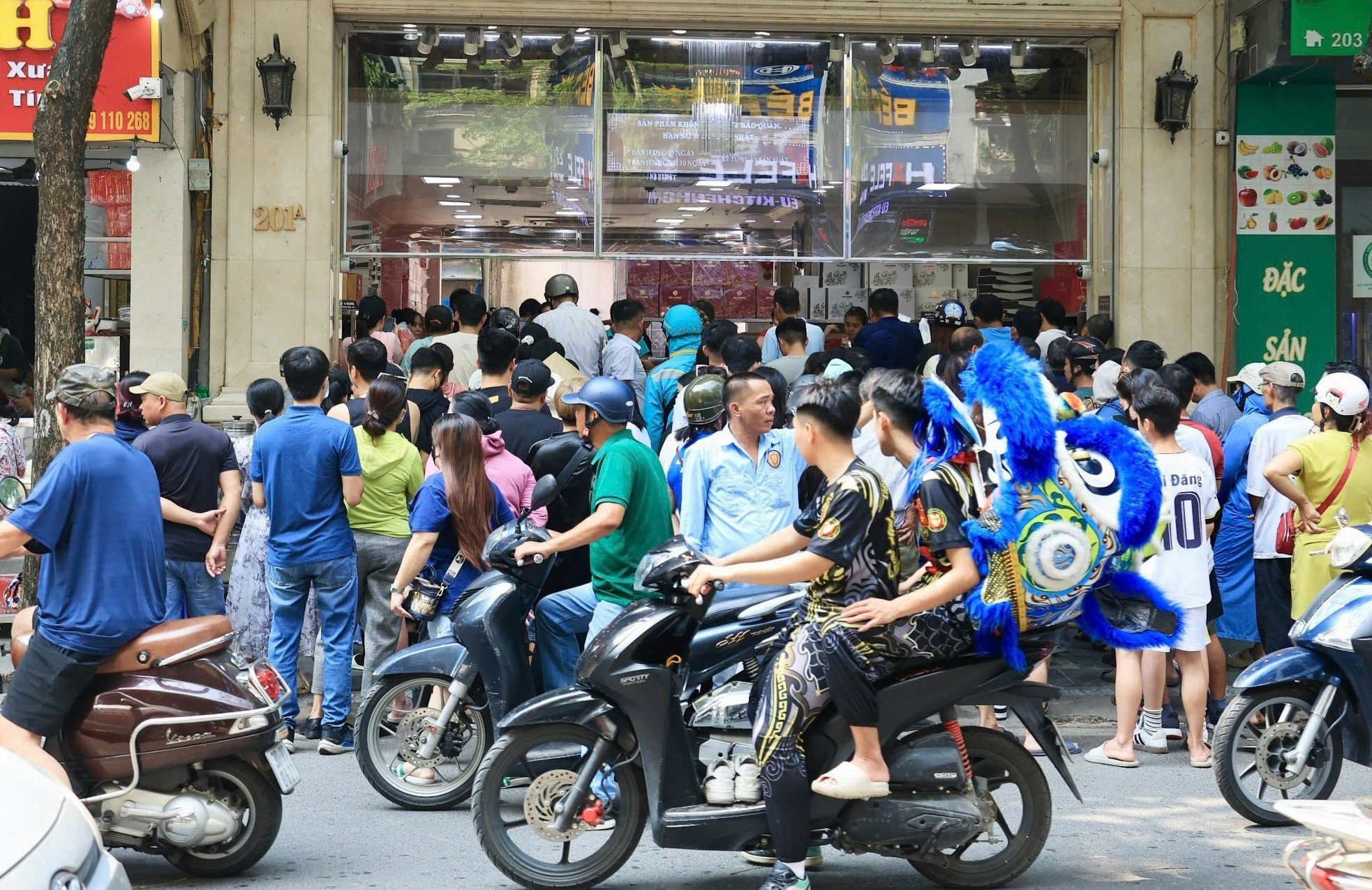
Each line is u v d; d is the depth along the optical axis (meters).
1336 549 6.04
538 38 11.62
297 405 7.29
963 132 11.99
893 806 4.92
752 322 12.56
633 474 6.03
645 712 5.01
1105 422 4.94
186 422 7.42
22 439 10.59
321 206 11.21
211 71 11.17
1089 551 4.77
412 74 11.59
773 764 4.84
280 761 5.38
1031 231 12.08
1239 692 6.14
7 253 11.59
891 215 11.98
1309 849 3.96
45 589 5.27
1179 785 6.80
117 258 11.10
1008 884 5.31
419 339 11.58
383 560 7.56
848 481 4.79
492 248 11.71
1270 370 8.09
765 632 5.48
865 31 11.67
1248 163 11.73
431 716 6.45
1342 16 10.71
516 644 6.18
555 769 5.27
